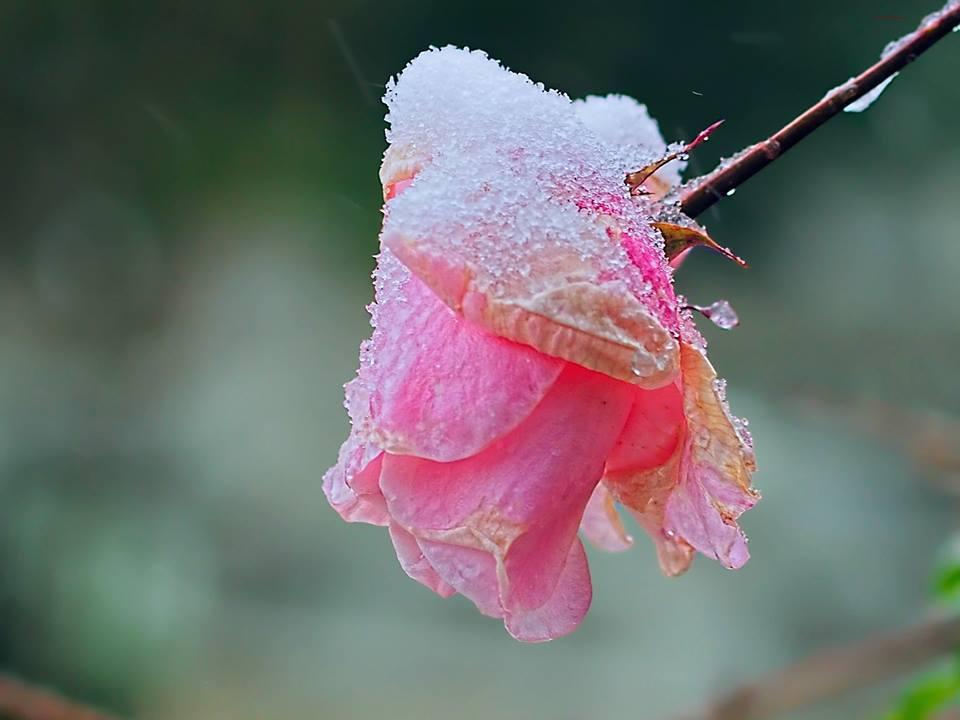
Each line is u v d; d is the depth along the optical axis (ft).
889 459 9.91
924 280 11.95
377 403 1.94
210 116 12.65
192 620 9.71
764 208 12.78
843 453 10.12
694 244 1.99
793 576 9.70
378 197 12.97
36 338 11.46
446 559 1.94
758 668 9.16
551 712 9.09
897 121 12.28
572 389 1.95
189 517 10.44
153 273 12.05
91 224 12.00
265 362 11.86
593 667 9.50
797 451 10.24
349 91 13.01
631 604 9.92
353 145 13.05
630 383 1.95
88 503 9.94
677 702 8.93
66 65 12.04
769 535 9.85
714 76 12.20
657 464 1.98
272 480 11.00
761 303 12.32
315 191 12.92
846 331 11.62
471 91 1.95
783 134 2.03
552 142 1.95
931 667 2.62
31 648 8.61
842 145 12.62
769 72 12.07
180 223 12.41
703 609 9.79
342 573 10.70
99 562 9.36
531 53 12.60
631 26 12.19
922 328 11.55
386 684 9.66
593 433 1.95
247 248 12.60
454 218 1.92
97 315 11.69
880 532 9.73
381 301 1.96
